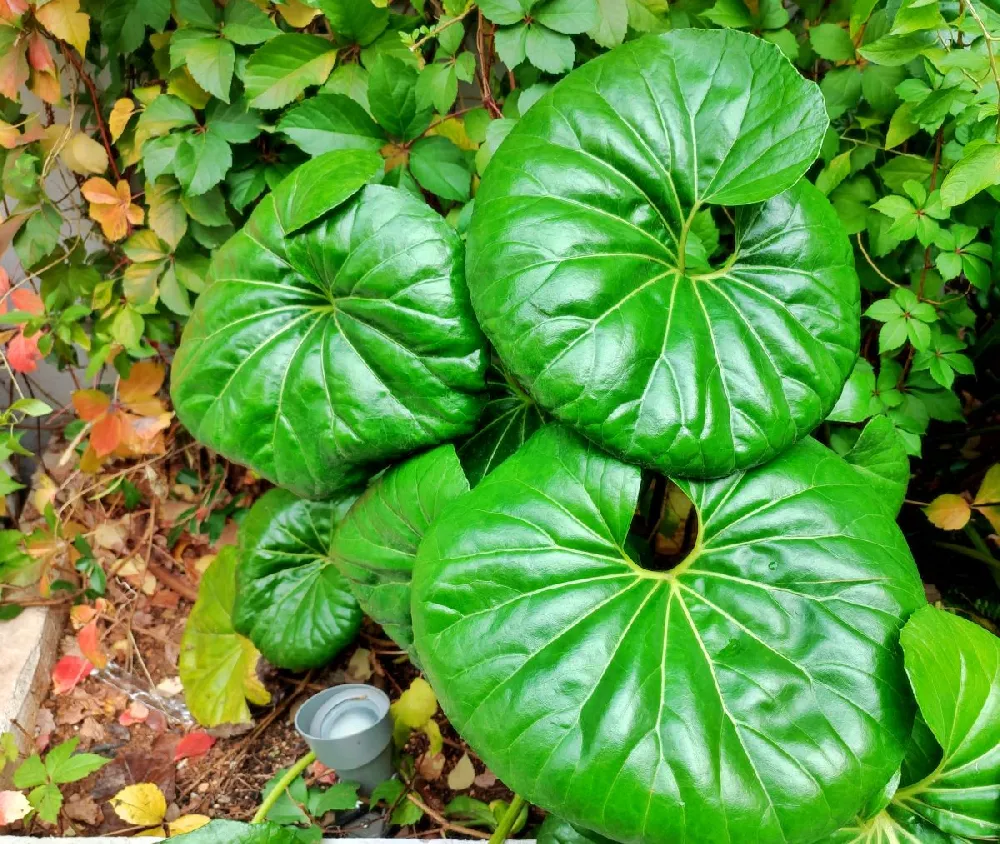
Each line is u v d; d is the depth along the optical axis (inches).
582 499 19.0
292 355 22.9
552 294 18.5
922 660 17.2
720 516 19.2
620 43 24.1
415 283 21.0
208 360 23.4
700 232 24.7
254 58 25.5
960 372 25.0
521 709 17.3
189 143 27.3
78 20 26.3
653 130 20.2
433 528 19.4
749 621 18.0
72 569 33.2
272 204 23.3
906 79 24.0
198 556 34.0
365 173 22.0
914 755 19.8
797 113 19.4
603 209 19.8
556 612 18.0
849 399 24.9
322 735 25.4
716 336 19.3
